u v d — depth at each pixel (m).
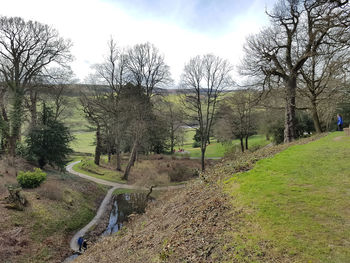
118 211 18.52
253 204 5.54
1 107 24.42
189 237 5.10
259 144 39.75
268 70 18.06
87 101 30.53
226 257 3.99
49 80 25.17
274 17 18.09
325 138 13.48
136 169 32.34
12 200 13.60
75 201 17.72
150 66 33.06
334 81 19.08
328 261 3.38
